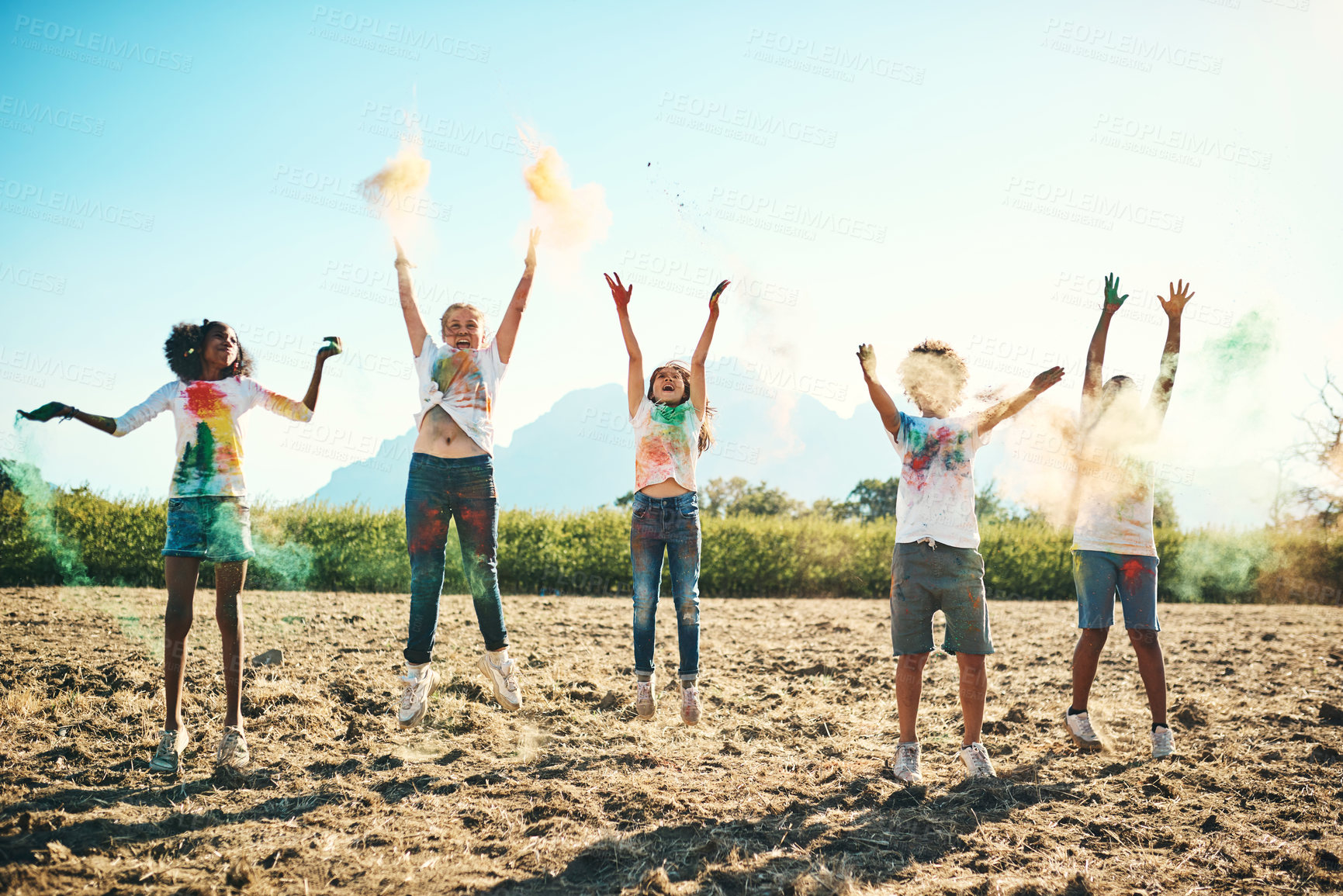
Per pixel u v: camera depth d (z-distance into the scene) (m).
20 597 9.95
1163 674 4.49
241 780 3.81
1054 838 3.37
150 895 2.74
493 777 3.95
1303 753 4.44
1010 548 16.05
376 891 2.82
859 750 4.59
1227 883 2.99
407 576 13.41
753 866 3.07
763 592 15.51
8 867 2.83
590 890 2.87
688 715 4.54
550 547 14.55
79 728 4.44
